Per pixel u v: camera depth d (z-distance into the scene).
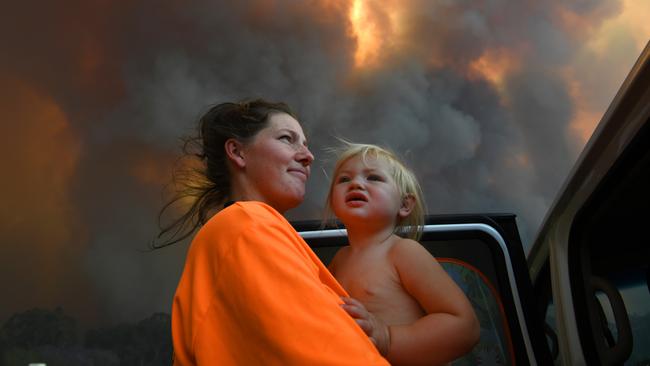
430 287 1.31
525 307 1.68
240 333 0.85
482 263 1.74
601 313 1.98
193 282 0.93
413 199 1.54
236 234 0.92
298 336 0.80
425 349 1.22
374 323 1.18
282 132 1.34
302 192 1.33
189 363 0.91
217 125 1.37
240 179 1.33
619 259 2.07
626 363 1.98
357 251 1.48
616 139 1.60
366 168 1.49
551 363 1.64
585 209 1.91
